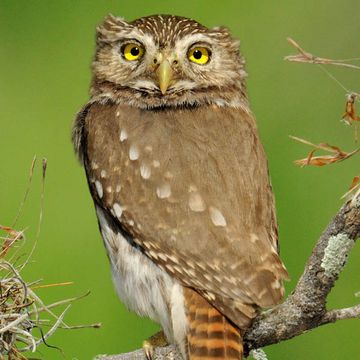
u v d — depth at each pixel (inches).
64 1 656.4
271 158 591.2
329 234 406.0
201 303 429.7
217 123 473.4
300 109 608.1
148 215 450.9
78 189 587.8
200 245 438.3
